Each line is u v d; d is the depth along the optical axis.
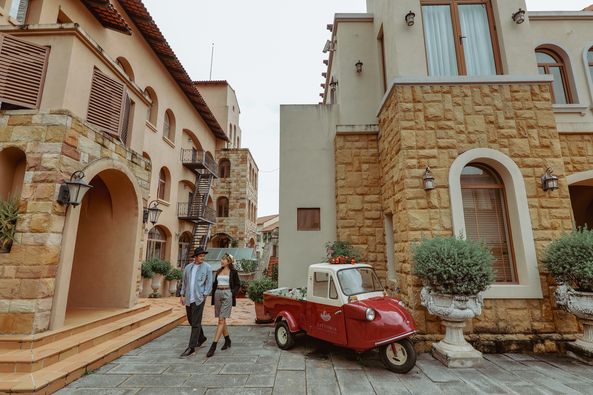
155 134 14.43
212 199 23.12
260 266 17.28
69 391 3.82
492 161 6.18
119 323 6.09
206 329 7.10
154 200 14.13
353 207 8.18
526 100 6.37
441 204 5.97
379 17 8.62
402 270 6.21
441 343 5.04
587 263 4.60
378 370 4.50
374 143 8.50
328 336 4.81
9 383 3.61
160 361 4.91
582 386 3.96
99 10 9.83
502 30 6.80
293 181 8.89
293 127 9.22
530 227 5.79
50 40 5.59
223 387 3.96
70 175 5.26
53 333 4.71
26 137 5.08
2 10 6.90
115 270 7.12
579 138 7.24
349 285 4.91
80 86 5.75
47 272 4.79
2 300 4.58
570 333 5.37
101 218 7.28
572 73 7.79
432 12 7.13
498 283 5.89
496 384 4.02
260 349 5.55
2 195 5.11
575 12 8.07
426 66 6.70
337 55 9.69
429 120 6.32
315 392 3.81
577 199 9.16
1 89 5.07
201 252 5.58
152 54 14.21
